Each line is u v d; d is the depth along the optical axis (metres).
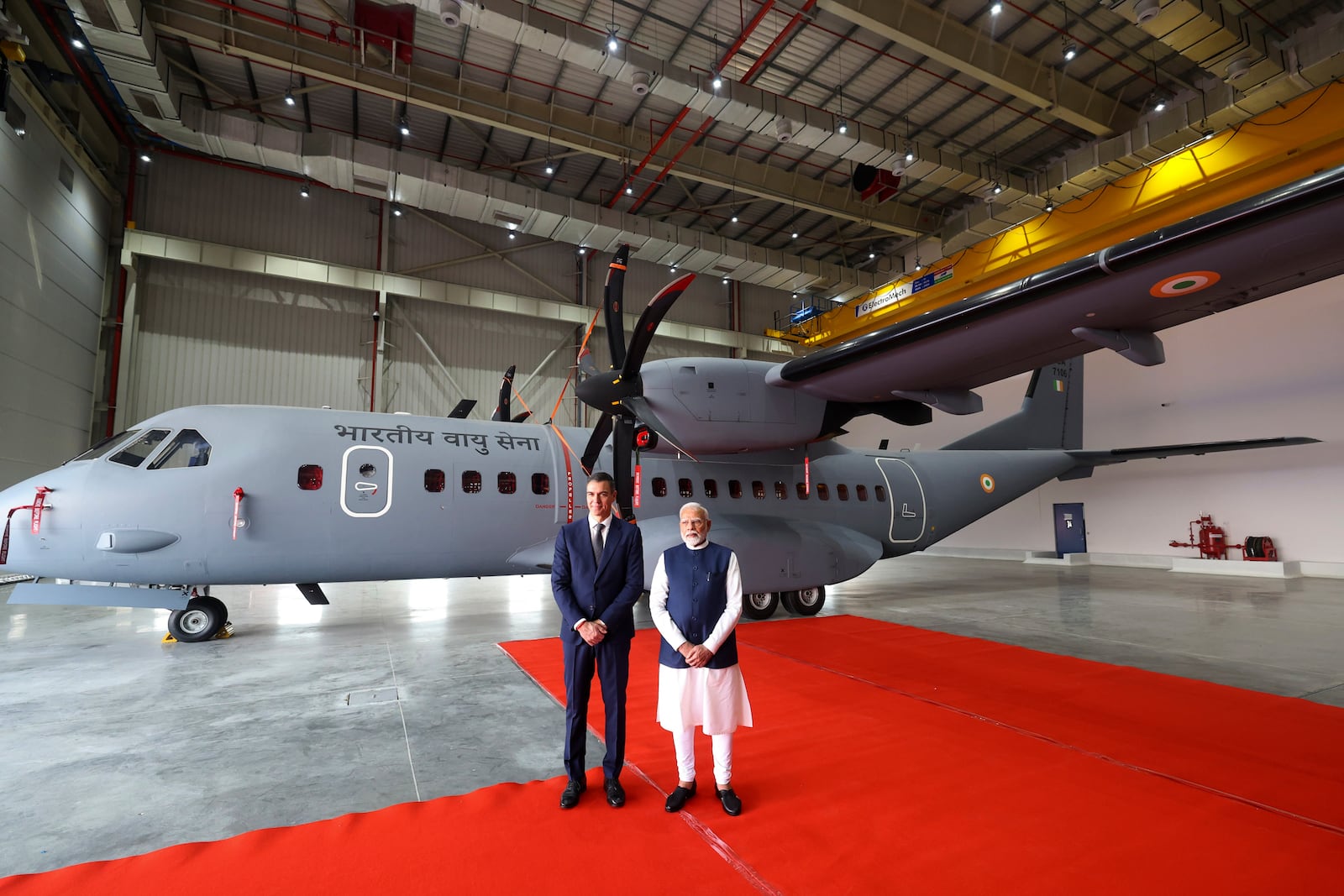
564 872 2.32
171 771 3.31
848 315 19.94
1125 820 2.72
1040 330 5.89
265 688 4.92
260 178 15.51
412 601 10.12
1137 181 13.11
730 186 15.86
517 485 7.58
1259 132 11.36
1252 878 2.28
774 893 2.19
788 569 8.21
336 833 2.61
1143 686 4.84
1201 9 9.98
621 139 14.79
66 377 12.41
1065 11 11.38
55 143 11.82
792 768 3.28
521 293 18.14
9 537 5.97
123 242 13.95
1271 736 3.77
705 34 11.97
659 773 3.22
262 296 15.38
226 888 2.23
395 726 4.04
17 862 2.44
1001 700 4.50
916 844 2.51
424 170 14.12
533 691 4.86
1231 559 13.93
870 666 5.49
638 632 7.37
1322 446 12.85
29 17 10.55
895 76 13.18
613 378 6.73
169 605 6.53
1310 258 4.88
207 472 6.31
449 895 2.18
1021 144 15.23
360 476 6.82
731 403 6.97
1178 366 15.10
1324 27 11.32
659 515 8.26
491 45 12.38
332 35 11.71
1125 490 16.02
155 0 10.78
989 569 15.34
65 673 5.34
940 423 21.14
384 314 16.33
